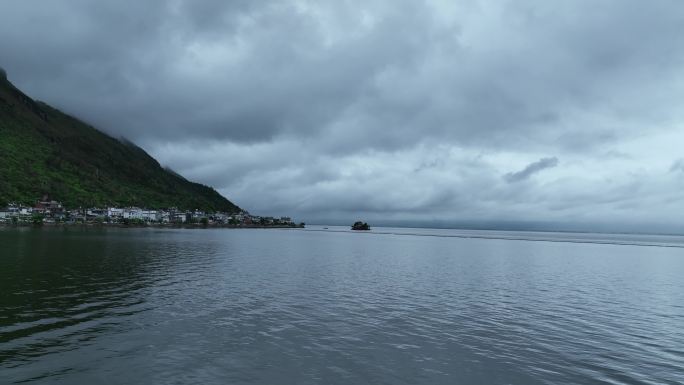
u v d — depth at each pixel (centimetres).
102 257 8456
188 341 3025
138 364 2552
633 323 4000
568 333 3581
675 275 8331
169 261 8306
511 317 4109
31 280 5338
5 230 18750
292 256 10731
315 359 2752
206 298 4566
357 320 3803
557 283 6656
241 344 3000
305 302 4512
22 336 3020
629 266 10244
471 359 2856
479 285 6194
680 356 3020
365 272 7494
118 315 3703
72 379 2298
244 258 9650
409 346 3094
